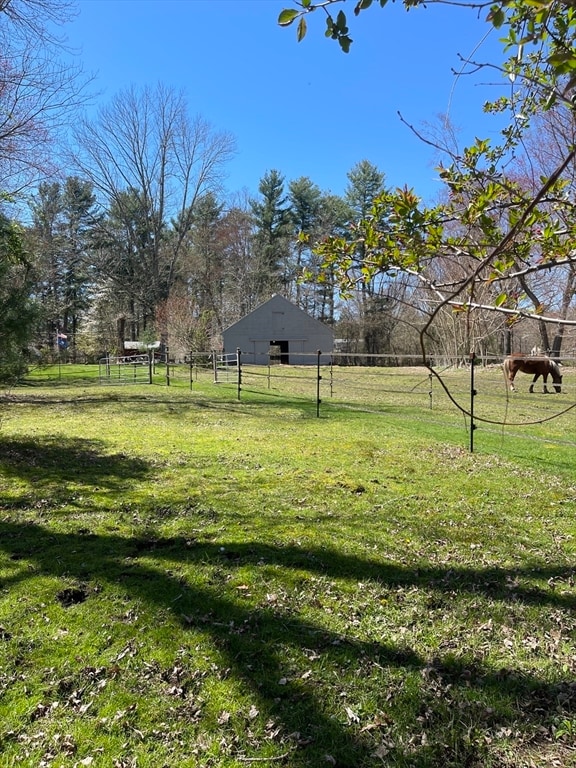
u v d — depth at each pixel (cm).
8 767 177
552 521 422
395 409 1104
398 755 185
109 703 209
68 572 321
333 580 317
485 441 755
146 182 3231
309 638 255
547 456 659
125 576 317
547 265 173
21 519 415
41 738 190
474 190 199
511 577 323
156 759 182
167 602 287
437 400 1266
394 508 451
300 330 3588
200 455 654
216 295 4144
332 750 187
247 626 265
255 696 214
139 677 225
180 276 3941
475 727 198
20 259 707
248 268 4234
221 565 335
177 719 201
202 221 3950
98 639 252
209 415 1021
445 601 294
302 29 130
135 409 1109
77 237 3409
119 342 3275
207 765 180
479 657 242
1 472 558
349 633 261
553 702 212
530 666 236
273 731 195
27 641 249
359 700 213
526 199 182
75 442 734
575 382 1656
